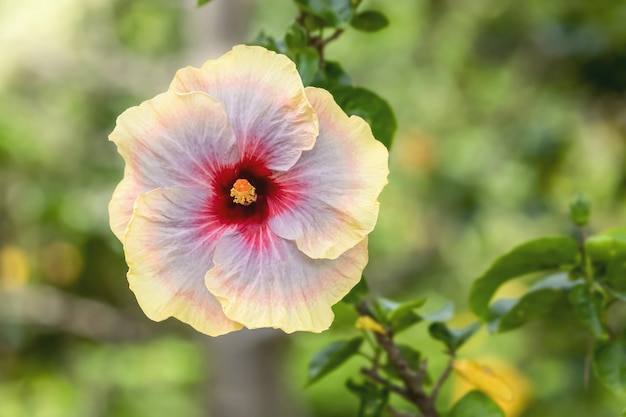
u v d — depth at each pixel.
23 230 7.54
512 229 9.11
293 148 2.51
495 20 8.12
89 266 7.56
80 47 8.66
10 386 7.91
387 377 3.36
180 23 8.97
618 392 2.93
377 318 3.14
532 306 3.19
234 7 7.51
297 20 3.18
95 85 8.36
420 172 8.90
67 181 7.70
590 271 3.04
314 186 2.53
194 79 2.55
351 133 2.50
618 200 7.47
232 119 2.54
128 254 2.53
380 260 8.82
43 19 8.62
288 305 2.54
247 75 2.53
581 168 7.92
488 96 8.78
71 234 7.39
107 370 8.43
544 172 7.80
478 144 8.91
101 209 7.37
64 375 8.05
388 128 3.09
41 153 7.69
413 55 8.66
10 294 7.40
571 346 6.88
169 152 2.55
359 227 2.49
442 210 8.46
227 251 2.57
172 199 2.57
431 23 8.47
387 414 3.47
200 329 2.58
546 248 3.04
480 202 8.28
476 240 9.02
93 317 7.55
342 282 2.54
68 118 8.20
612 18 6.89
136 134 2.54
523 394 6.96
